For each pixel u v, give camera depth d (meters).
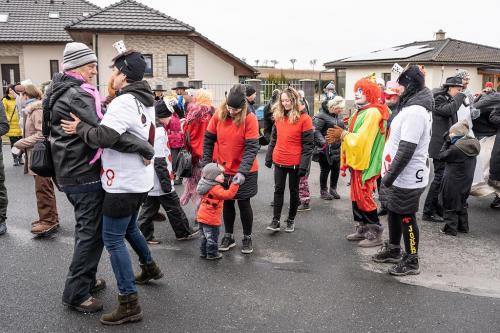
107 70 20.97
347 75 28.11
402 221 4.78
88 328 3.72
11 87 11.89
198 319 3.88
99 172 3.82
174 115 7.85
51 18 31.02
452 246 5.69
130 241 4.31
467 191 6.00
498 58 25.09
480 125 7.36
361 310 4.05
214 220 5.07
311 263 5.14
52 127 3.83
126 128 3.61
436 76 23.73
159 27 21.06
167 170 5.52
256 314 3.97
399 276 4.79
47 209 5.96
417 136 4.48
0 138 5.96
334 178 7.99
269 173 10.40
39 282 4.57
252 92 7.31
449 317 3.94
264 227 6.46
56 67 30.06
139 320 3.84
